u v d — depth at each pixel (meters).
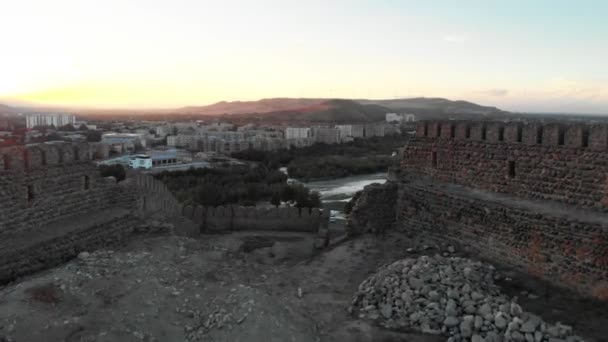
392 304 16.86
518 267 20.42
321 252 25.69
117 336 13.49
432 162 26.34
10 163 19.72
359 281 20.64
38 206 21.16
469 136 24.41
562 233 18.66
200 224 33.66
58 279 16.06
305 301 18.36
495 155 23.02
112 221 24.03
